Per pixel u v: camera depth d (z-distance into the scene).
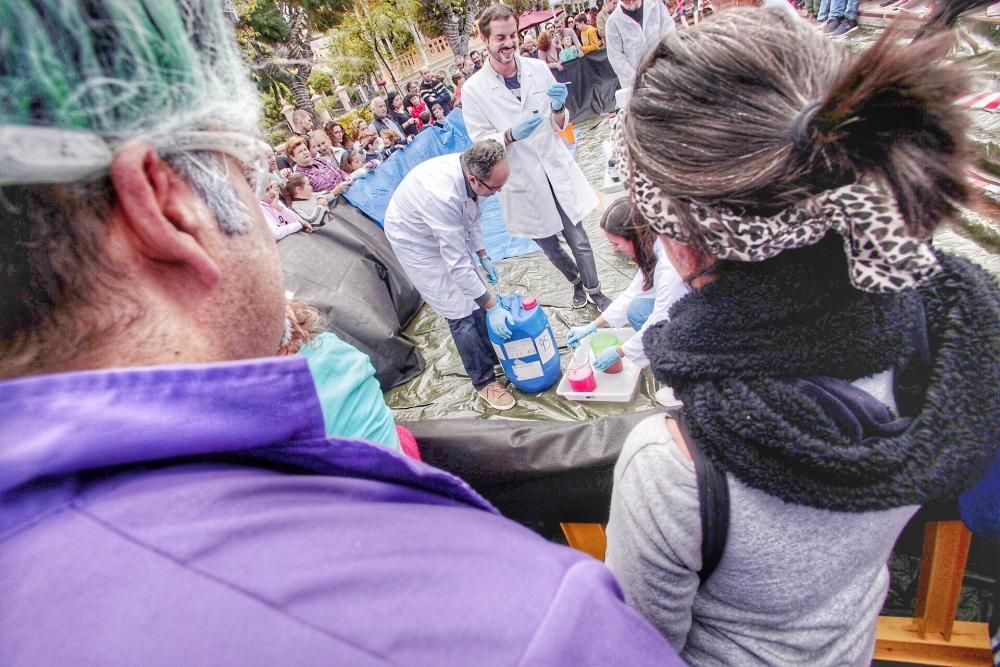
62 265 0.33
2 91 0.28
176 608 0.27
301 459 0.40
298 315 0.98
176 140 0.35
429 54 23.34
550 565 0.32
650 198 0.48
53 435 0.31
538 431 1.47
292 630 0.27
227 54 0.42
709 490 0.50
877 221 0.40
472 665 0.28
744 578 0.55
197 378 0.34
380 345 3.20
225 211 0.39
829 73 0.41
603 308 3.34
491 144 2.20
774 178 0.40
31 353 0.34
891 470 0.46
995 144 2.01
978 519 0.77
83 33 0.29
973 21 3.52
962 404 0.47
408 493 0.39
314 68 18.42
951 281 0.50
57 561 0.29
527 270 4.08
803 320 0.46
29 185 0.31
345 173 5.80
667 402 2.50
